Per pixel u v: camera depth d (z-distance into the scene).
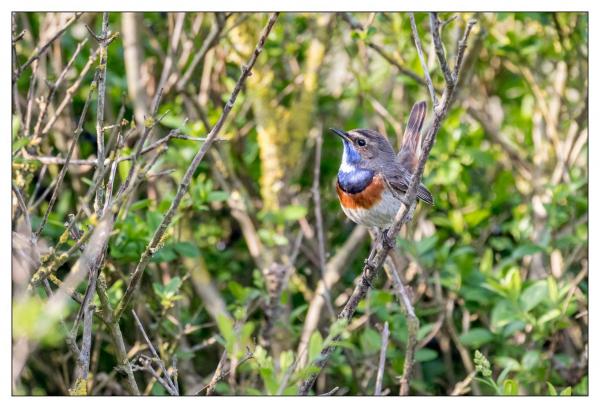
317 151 12.99
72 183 12.96
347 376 12.12
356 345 12.84
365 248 14.11
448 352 12.71
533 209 13.17
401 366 11.23
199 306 13.03
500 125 15.29
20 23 13.02
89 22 13.30
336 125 14.66
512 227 12.99
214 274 13.22
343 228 14.53
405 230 13.34
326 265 12.41
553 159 13.84
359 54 14.54
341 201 10.72
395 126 13.28
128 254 10.06
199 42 14.21
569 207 13.12
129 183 7.38
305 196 14.13
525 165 14.11
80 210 7.28
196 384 11.86
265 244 12.64
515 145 15.06
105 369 12.69
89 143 13.11
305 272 14.19
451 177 11.97
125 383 11.80
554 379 11.70
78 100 13.17
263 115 13.26
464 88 13.12
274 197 13.07
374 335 11.08
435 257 12.07
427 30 12.76
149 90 13.99
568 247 13.72
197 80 14.80
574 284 11.84
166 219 7.28
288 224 13.08
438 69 12.64
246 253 14.09
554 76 15.24
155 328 11.27
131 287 7.40
